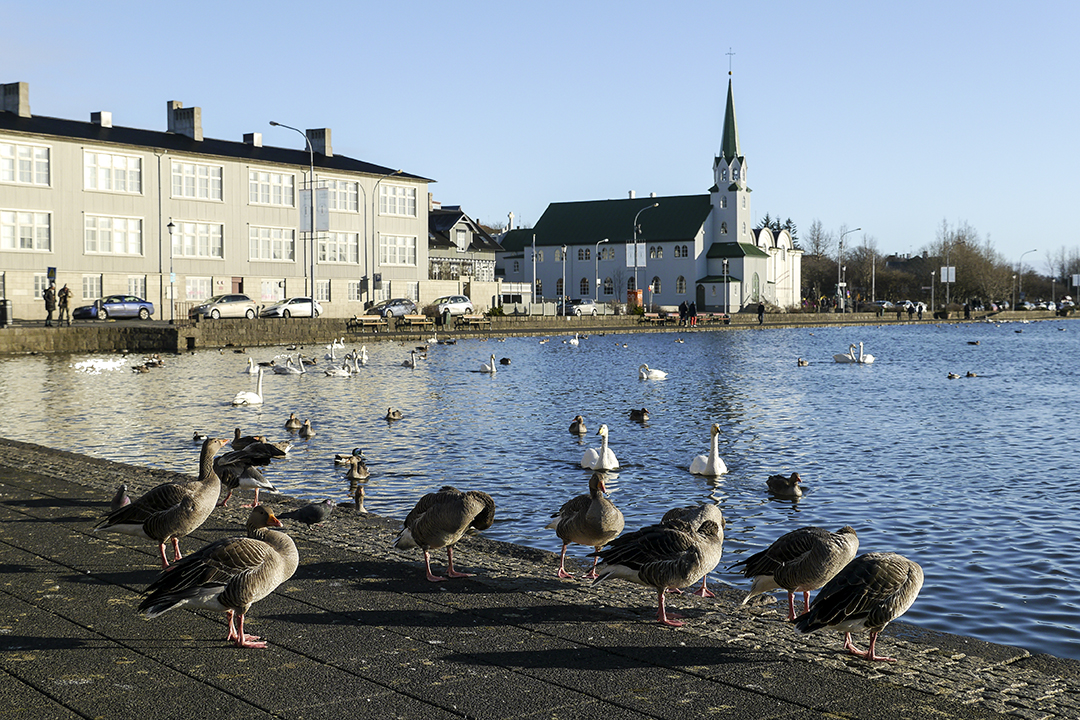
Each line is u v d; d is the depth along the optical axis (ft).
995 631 35.86
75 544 36.45
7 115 217.97
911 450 78.95
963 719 21.47
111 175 223.10
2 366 148.15
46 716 20.95
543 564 36.35
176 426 86.48
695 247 442.09
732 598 33.06
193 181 238.68
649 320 335.88
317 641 26.21
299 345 206.28
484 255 390.01
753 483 64.34
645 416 94.94
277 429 85.61
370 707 21.68
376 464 69.46
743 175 452.76
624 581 33.60
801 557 28.43
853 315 406.62
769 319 366.02
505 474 66.33
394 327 247.29
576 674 23.97
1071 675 25.45
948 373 155.12
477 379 139.64
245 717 21.03
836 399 118.62
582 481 64.34
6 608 28.68
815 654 25.88
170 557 34.71
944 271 484.33
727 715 21.48
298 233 260.62
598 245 443.32
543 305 349.41
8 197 205.87
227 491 48.93
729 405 110.63
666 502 58.34
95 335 179.01
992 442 83.66
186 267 236.84
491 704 21.94
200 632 26.81
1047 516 54.75
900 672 24.59
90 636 26.32
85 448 73.92
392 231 285.64
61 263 214.90
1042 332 339.16
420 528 32.73
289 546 27.35
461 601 30.35
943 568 44.16
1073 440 84.99
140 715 21.08
